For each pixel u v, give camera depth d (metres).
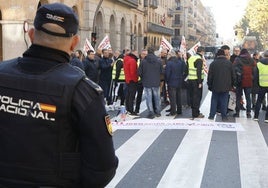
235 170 6.84
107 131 2.16
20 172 2.09
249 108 12.59
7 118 2.14
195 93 12.30
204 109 14.52
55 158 2.11
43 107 2.11
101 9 35.66
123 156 7.72
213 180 6.30
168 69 12.89
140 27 53.47
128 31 46.00
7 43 23.70
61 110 2.11
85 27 32.66
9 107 2.14
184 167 7.00
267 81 11.66
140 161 7.37
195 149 8.33
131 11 47.62
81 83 2.18
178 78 12.95
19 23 23.53
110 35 40.50
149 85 12.46
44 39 2.20
